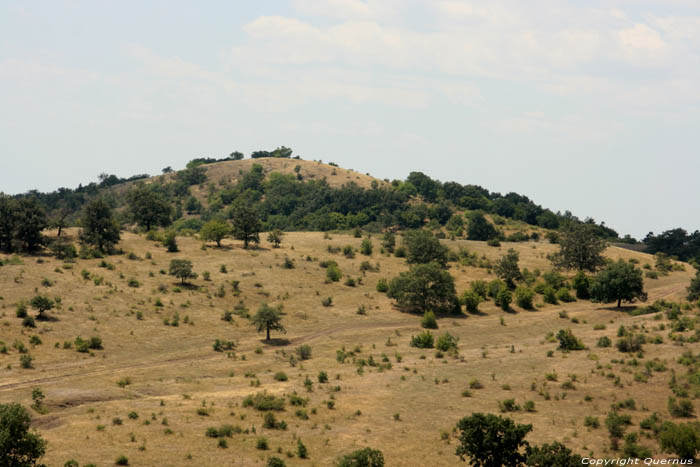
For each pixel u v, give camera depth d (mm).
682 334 99000
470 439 50031
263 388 80062
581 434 60562
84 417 64438
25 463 46719
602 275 138875
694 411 65625
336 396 75750
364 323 127625
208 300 131250
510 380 81562
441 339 106375
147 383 81438
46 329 101750
